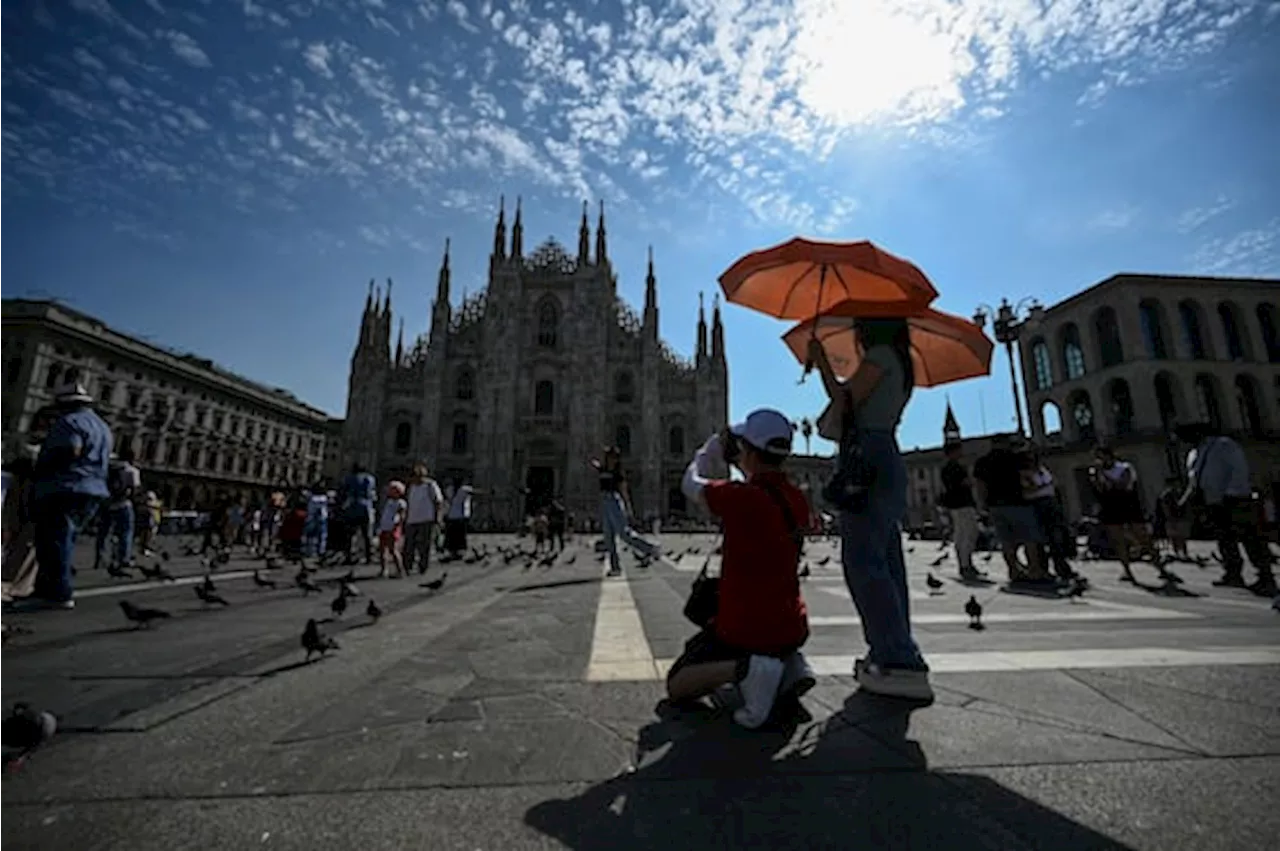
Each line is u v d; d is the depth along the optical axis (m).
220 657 3.69
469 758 2.11
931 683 3.02
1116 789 1.83
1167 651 3.68
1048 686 2.95
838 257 3.07
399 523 10.29
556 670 3.35
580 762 2.08
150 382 49.44
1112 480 8.19
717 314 53.69
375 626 4.80
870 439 3.10
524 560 13.76
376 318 54.88
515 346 51.25
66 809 1.72
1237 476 7.29
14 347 40.56
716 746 2.23
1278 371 34.53
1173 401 33.59
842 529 3.14
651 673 3.28
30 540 6.32
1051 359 38.47
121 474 9.72
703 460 3.12
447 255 53.94
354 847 1.54
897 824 1.64
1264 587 6.79
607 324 52.91
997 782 1.90
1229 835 1.55
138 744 2.23
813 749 2.20
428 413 50.00
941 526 31.00
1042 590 7.20
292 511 14.38
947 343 3.79
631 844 1.55
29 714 2.06
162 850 1.51
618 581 8.55
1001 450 8.26
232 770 2.00
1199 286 34.69
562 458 49.94
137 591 7.54
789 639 2.50
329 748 2.20
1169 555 12.49
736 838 1.58
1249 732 2.30
